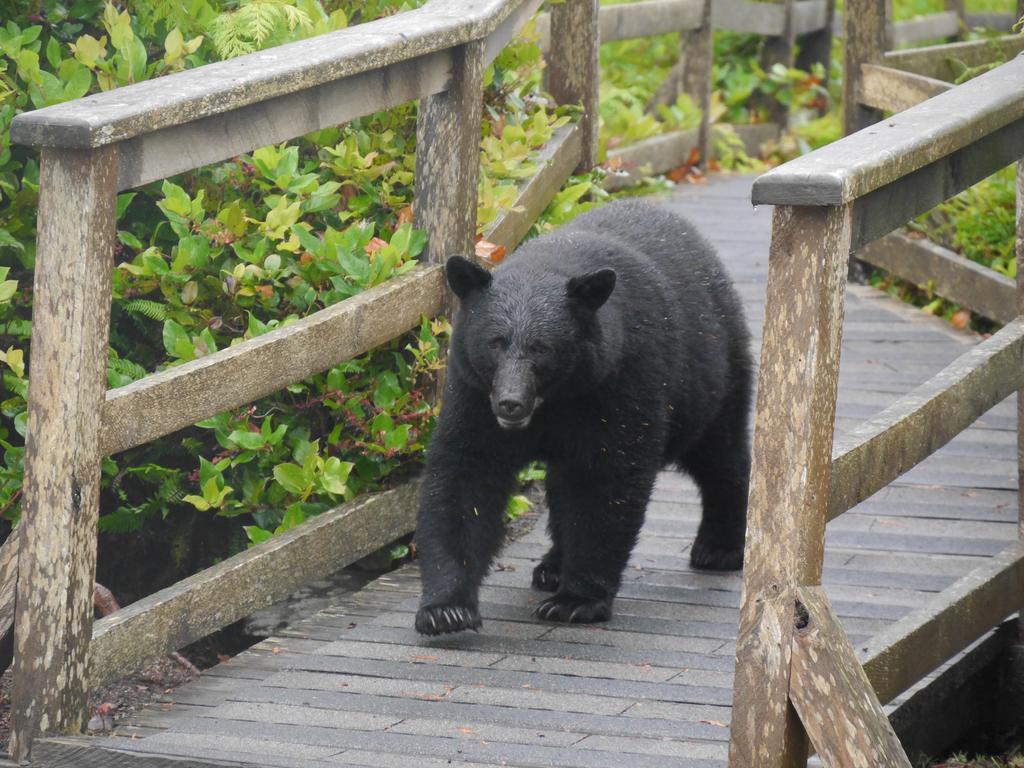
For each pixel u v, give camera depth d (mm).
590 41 12719
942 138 5980
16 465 8773
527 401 7754
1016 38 16984
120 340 9922
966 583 7664
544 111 12070
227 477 9984
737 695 5547
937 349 13695
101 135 6172
